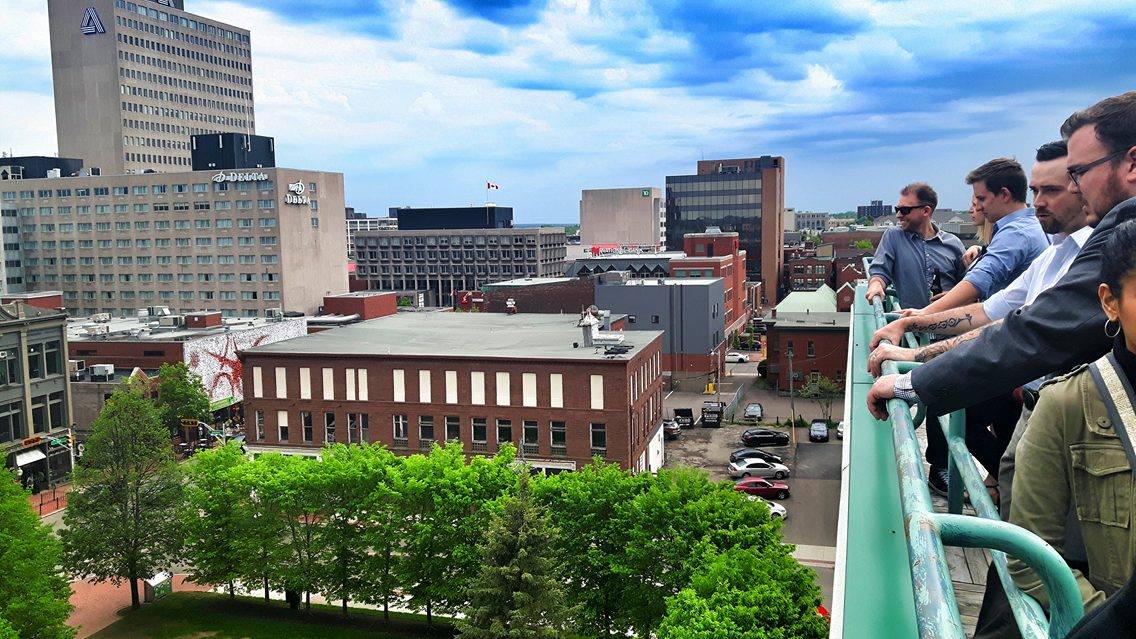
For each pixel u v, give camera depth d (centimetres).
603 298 8431
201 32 17925
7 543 2872
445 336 5831
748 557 2455
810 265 14738
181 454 6272
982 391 300
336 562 3556
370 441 5169
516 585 2869
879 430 446
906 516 225
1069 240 420
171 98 17212
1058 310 276
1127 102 313
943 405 316
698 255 11269
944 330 474
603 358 4706
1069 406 246
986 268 586
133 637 3584
